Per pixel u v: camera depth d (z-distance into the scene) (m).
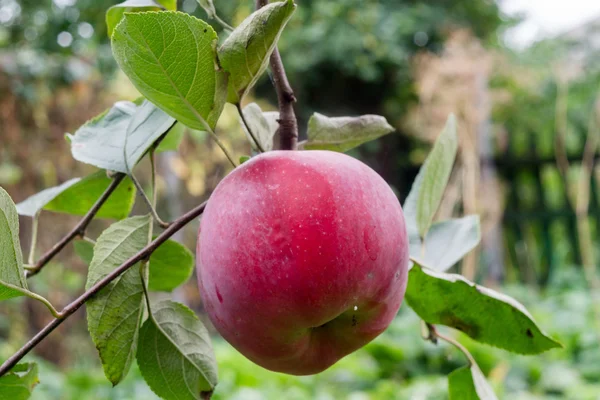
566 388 1.53
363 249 0.43
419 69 3.21
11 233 0.41
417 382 1.53
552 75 3.48
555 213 2.88
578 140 3.04
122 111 0.49
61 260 2.15
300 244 0.42
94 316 0.44
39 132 2.23
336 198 0.43
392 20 3.36
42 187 2.28
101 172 0.53
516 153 2.98
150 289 0.52
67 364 2.21
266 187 0.43
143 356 0.47
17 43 3.03
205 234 0.44
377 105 3.56
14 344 2.07
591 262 2.25
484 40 3.79
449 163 0.51
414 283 0.50
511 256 3.02
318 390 1.66
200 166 2.29
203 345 0.47
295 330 0.43
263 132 0.48
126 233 0.45
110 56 2.52
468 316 0.50
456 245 0.54
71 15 2.95
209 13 0.46
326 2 3.30
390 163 3.53
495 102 3.08
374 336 0.45
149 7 0.51
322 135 0.50
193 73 0.42
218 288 0.43
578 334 1.83
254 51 0.42
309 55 3.25
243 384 1.64
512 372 1.65
